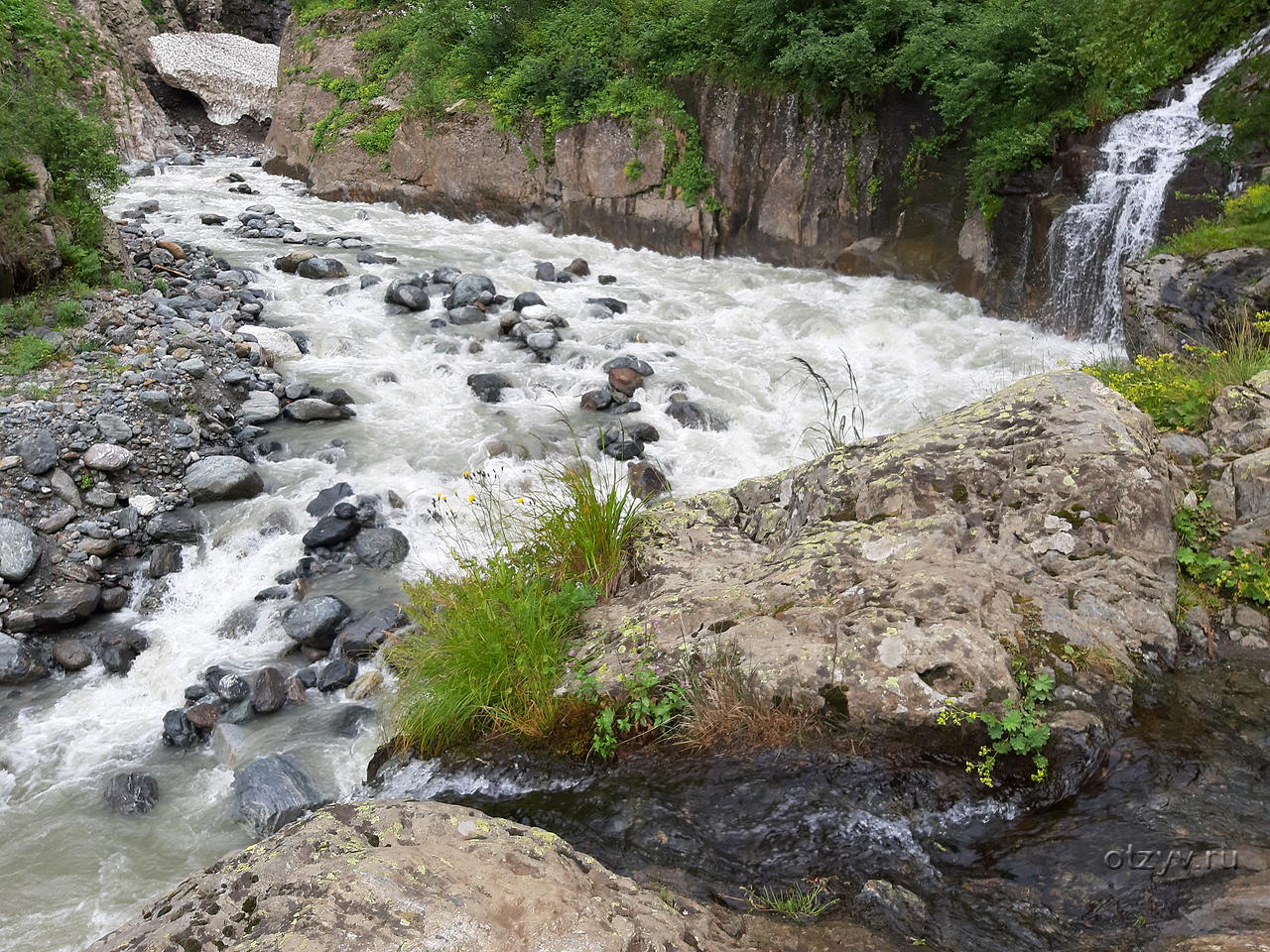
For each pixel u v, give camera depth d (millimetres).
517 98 18328
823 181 15102
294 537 7867
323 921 2613
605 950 2643
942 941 3145
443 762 4535
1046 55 12508
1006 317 12906
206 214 17312
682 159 16375
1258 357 6539
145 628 7035
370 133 20375
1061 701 3963
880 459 5305
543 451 9242
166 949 2652
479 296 12883
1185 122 11289
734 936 3156
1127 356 9648
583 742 4309
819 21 14977
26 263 10547
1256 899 3068
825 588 4578
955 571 4480
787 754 3988
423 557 7742
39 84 12812
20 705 6230
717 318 12992
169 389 9320
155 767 5656
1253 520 4914
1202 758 3812
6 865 4871
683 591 4984
